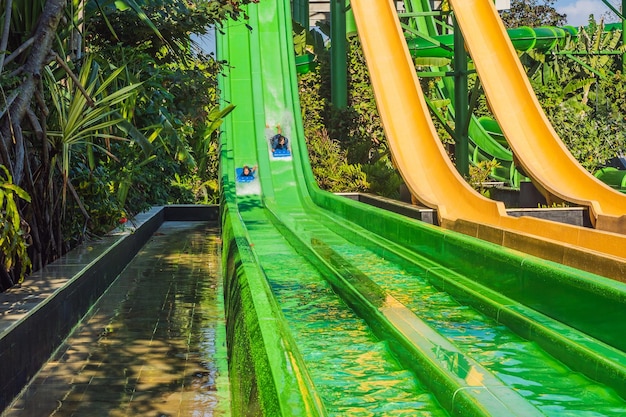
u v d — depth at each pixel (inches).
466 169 942.4
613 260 349.1
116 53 483.8
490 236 514.0
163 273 491.8
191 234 732.0
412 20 1259.2
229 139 917.2
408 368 255.6
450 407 208.1
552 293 301.7
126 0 417.7
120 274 483.8
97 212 480.7
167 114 528.7
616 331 257.6
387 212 570.6
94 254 409.7
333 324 327.9
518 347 285.3
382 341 293.4
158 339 319.9
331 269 424.5
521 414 185.3
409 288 404.5
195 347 307.4
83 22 423.5
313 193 818.8
